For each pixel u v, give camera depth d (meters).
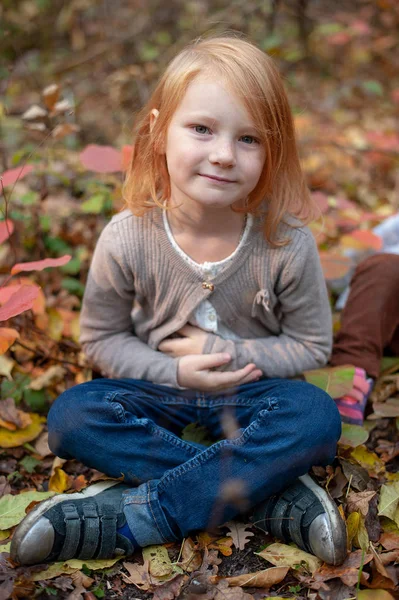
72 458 1.49
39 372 1.84
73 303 2.10
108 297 1.59
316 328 1.60
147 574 1.29
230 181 1.38
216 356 1.52
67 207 2.28
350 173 3.02
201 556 1.32
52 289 2.16
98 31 3.86
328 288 2.18
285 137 1.48
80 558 1.30
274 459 1.33
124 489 1.39
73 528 1.26
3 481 1.53
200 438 1.57
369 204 2.84
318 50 3.98
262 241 1.51
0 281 2.08
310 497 1.33
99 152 1.94
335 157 3.10
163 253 1.51
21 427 1.64
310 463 1.36
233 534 1.37
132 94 3.39
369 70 4.09
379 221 2.48
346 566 1.26
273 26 3.77
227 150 1.35
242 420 1.51
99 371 1.79
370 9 4.24
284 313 1.61
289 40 3.95
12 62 3.56
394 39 4.09
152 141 1.47
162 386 1.57
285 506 1.34
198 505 1.32
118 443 1.39
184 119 1.38
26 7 3.76
